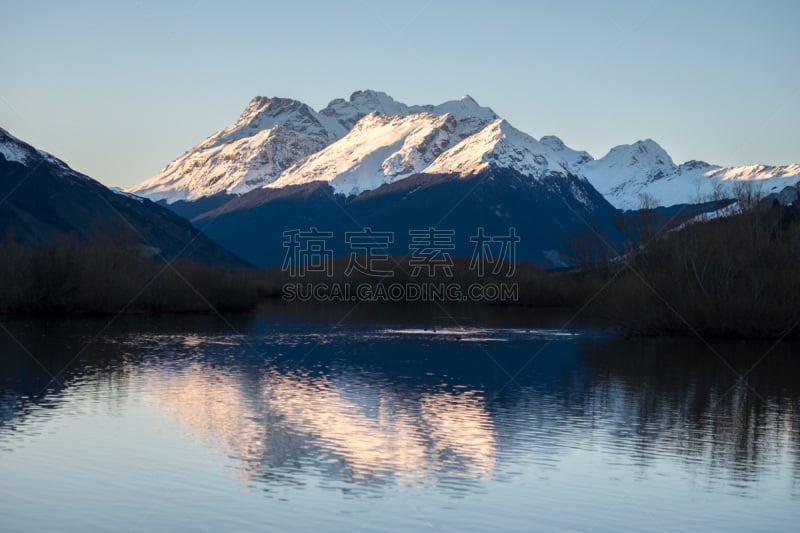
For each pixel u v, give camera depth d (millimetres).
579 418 42344
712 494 29703
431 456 34312
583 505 28312
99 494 28703
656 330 82875
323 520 26578
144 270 114000
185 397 46812
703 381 54938
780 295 79312
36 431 37625
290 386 51531
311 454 34312
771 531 26203
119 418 40688
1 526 25625
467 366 62000
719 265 82562
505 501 28625
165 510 27203
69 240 110312
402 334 88688
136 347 71562
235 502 28094
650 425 40781
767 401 47750
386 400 46938
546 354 70062
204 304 118688
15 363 59406
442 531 25828
